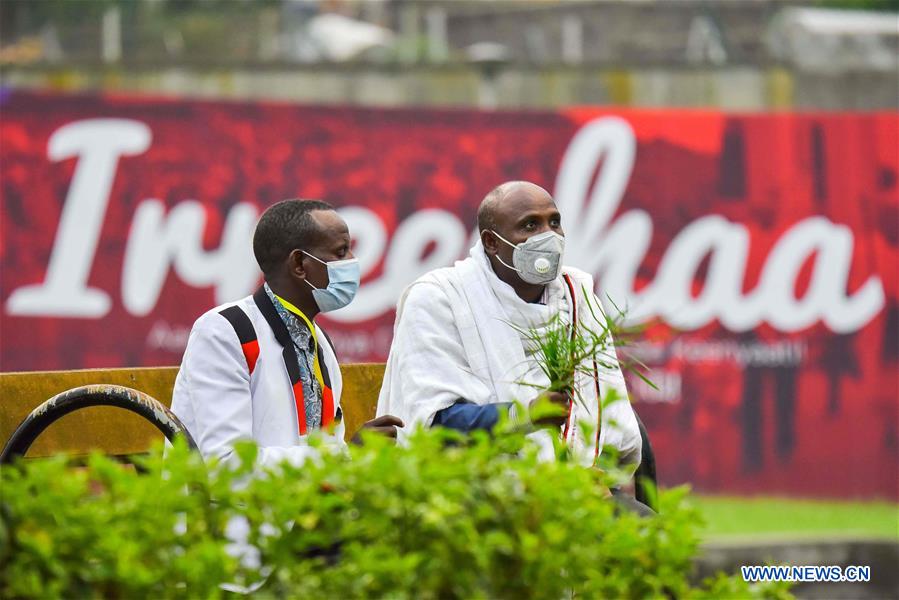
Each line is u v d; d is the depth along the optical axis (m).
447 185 33.19
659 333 33.66
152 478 8.00
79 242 31.31
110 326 31.41
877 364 34.62
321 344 13.23
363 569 7.68
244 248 32.16
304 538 8.09
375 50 57.84
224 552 7.82
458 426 13.03
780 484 34.06
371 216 32.84
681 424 33.78
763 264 34.41
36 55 55.44
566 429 13.03
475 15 63.53
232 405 12.32
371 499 7.94
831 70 38.41
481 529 8.05
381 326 32.72
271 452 11.89
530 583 7.96
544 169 33.66
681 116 34.19
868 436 34.41
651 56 60.66
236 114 32.22
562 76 37.00
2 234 30.95
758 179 34.50
